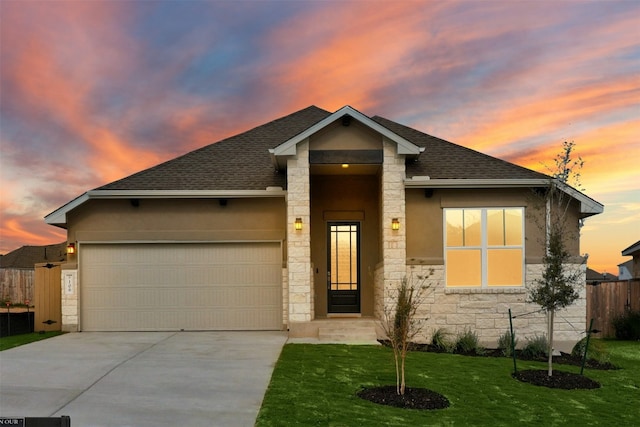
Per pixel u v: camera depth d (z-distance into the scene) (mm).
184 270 14477
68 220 14516
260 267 14477
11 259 37312
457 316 13211
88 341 12656
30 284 28359
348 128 13430
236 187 14492
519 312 13219
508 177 13617
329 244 15273
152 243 14500
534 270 13453
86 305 14445
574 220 13531
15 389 8203
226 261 14492
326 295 15070
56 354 10953
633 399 8750
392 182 13336
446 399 8062
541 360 11852
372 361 10398
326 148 13383
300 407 7320
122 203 14555
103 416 6922
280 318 14406
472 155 15047
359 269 15141
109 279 14492
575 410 7910
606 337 16875
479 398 8250
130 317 14406
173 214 14539
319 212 15180
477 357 11727
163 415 6977
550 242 10320
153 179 14906
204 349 11492
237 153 16484
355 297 15156
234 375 9109
